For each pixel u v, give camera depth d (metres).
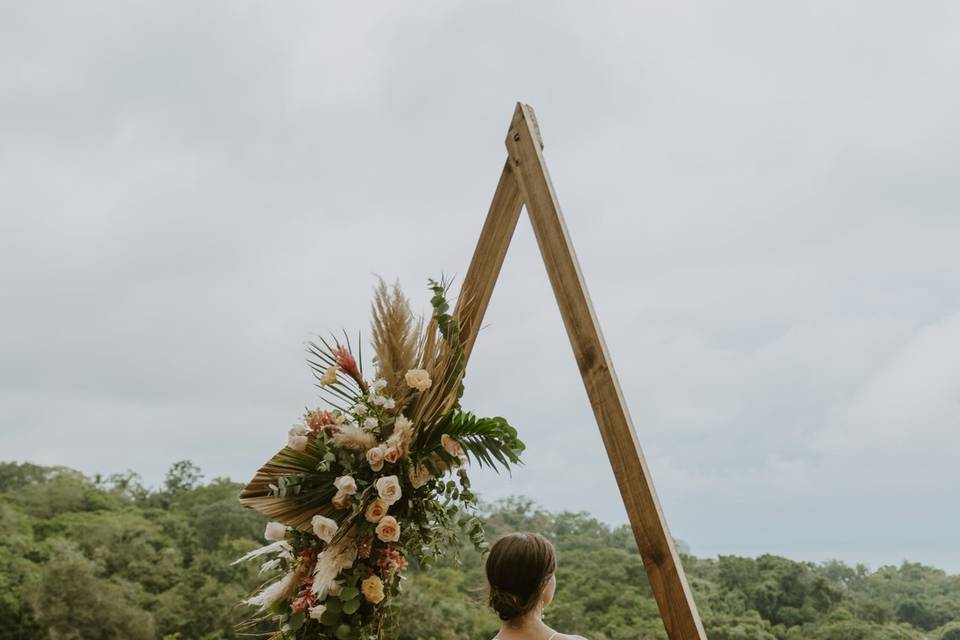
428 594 25.14
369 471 2.52
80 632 29.42
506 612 1.92
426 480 2.50
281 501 2.56
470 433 2.52
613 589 23.23
